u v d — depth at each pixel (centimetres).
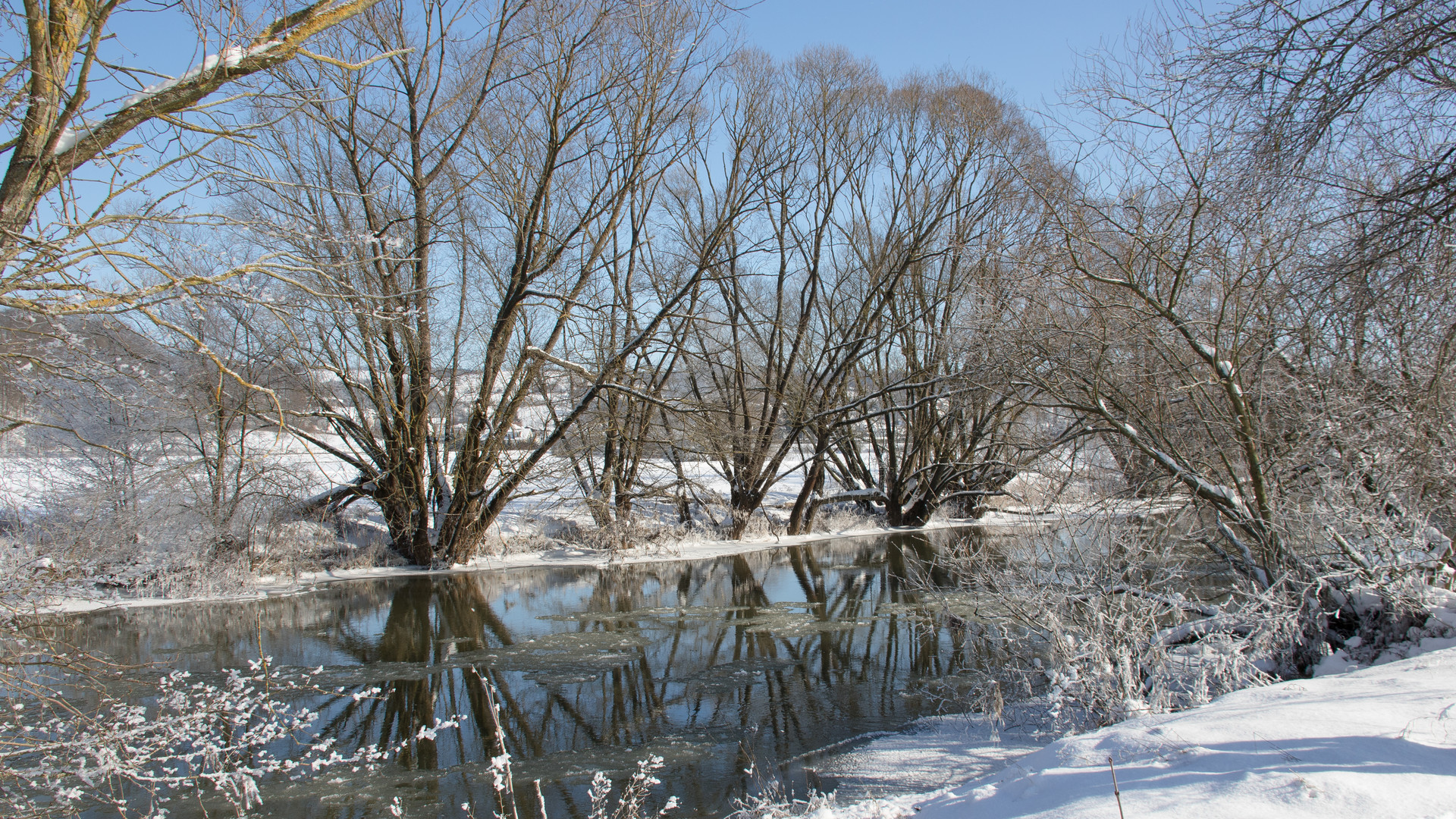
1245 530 920
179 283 461
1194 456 980
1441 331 846
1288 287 841
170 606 1559
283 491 1814
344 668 1147
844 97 2619
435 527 2027
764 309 2834
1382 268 788
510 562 2058
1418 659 610
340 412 1980
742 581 1816
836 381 2722
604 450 2353
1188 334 901
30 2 430
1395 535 771
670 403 2164
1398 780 357
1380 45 706
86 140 457
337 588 1755
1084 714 759
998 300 1096
